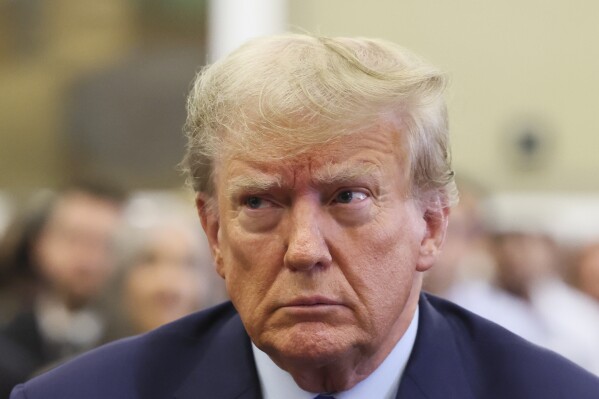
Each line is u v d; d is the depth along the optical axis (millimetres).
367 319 4289
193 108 4648
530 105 14750
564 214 14367
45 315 9352
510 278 11352
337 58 4352
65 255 9516
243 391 4836
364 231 4266
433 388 4730
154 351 5086
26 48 14805
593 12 14734
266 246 4293
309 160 4199
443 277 10094
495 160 14734
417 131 4395
